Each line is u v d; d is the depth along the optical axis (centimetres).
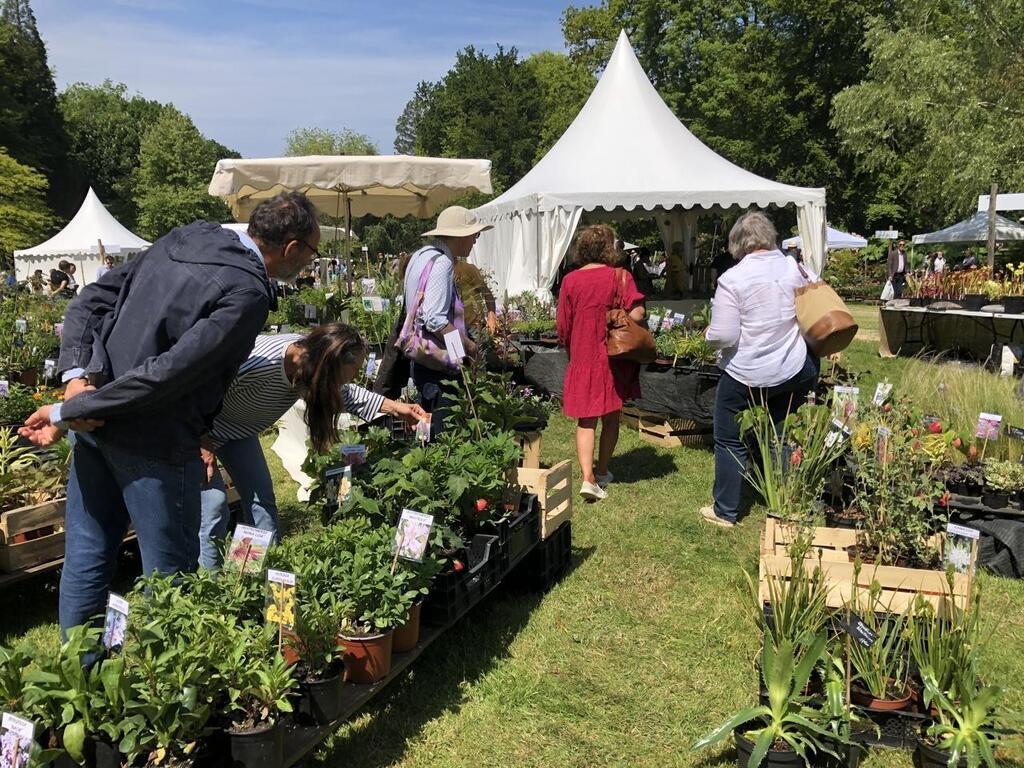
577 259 523
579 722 283
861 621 263
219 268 224
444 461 318
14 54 4609
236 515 473
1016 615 357
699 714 287
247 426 317
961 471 423
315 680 227
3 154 3509
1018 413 520
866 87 2223
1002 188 1862
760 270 439
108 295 244
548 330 893
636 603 374
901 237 2906
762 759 236
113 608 212
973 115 1952
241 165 674
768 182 1119
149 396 214
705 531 468
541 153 4241
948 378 586
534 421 415
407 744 267
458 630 343
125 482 234
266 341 305
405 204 924
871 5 2897
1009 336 1102
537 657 325
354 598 249
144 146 5147
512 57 5162
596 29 3750
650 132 1139
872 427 397
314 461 327
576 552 436
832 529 350
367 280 945
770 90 3052
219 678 203
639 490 550
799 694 245
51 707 191
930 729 242
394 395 466
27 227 3397
